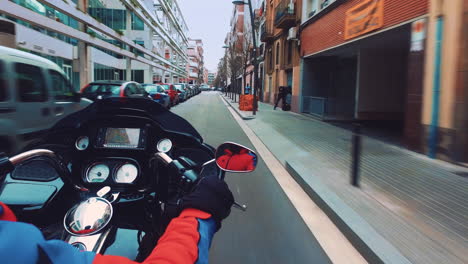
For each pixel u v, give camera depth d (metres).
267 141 9.72
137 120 2.19
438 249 3.10
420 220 3.78
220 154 1.91
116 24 36.47
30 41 18.39
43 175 2.50
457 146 6.36
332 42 13.54
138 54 33.88
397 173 5.81
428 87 7.10
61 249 0.71
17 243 0.63
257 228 3.72
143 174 2.17
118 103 2.17
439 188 4.98
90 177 2.14
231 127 13.23
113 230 1.77
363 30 10.62
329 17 13.88
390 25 8.97
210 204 1.14
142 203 2.10
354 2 11.38
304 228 3.78
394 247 3.09
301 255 3.15
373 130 11.69
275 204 4.55
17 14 11.66
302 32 18.16
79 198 2.07
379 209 4.10
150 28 38.84
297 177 5.71
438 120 6.83
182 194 1.72
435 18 6.82
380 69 14.24
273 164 7.16
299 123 13.72
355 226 3.51
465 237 3.36
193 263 0.92
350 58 16.36
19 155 1.64
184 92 31.05
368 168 6.14
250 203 4.55
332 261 3.07
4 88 5.01
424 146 7.31
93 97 11.49
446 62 6.55
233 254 3.11
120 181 2.12
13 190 2.46
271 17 29.23
